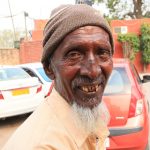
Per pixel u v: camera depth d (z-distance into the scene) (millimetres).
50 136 1118
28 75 8242
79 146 1187
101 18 1265
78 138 1193
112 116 4270
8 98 7211
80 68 1217
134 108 4355
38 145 1078
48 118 1193
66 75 1229
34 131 1141
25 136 1135
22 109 7367
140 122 4289
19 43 24922
